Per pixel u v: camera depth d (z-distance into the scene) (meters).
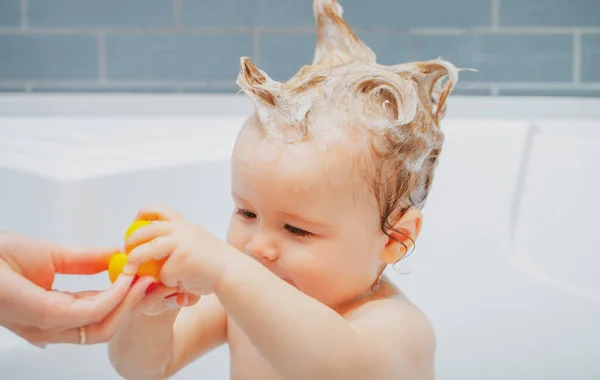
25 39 1.67
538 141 1.36
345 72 0.88
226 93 1.68
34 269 0.75
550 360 1.16
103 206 1.29
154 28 1.67
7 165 1.29
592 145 1.30
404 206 0.89
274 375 0.88
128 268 0.71
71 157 1.32
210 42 1.67
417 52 1.68
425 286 1.29
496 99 1.63
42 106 1.60
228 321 0.97
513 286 1.24
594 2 1.67
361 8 1.67
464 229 1.31
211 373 1.19
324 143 0.82
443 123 1.39
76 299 0.68
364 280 0.87
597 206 1.25
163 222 0.74
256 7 1.66
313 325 0.73
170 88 1.68
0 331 1.21
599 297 1.17
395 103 0.87
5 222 1.27
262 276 0.73
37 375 1.15
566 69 1.68
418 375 0.85
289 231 0.82
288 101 0.83
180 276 0.71
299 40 1.67
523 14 1.68
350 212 0.83
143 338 0.89
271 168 0.81
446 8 1.67
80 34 1.67
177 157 1.34
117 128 1.41
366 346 0.78
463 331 1.25
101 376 1.16
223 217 1.32
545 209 1.29
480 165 1.34
